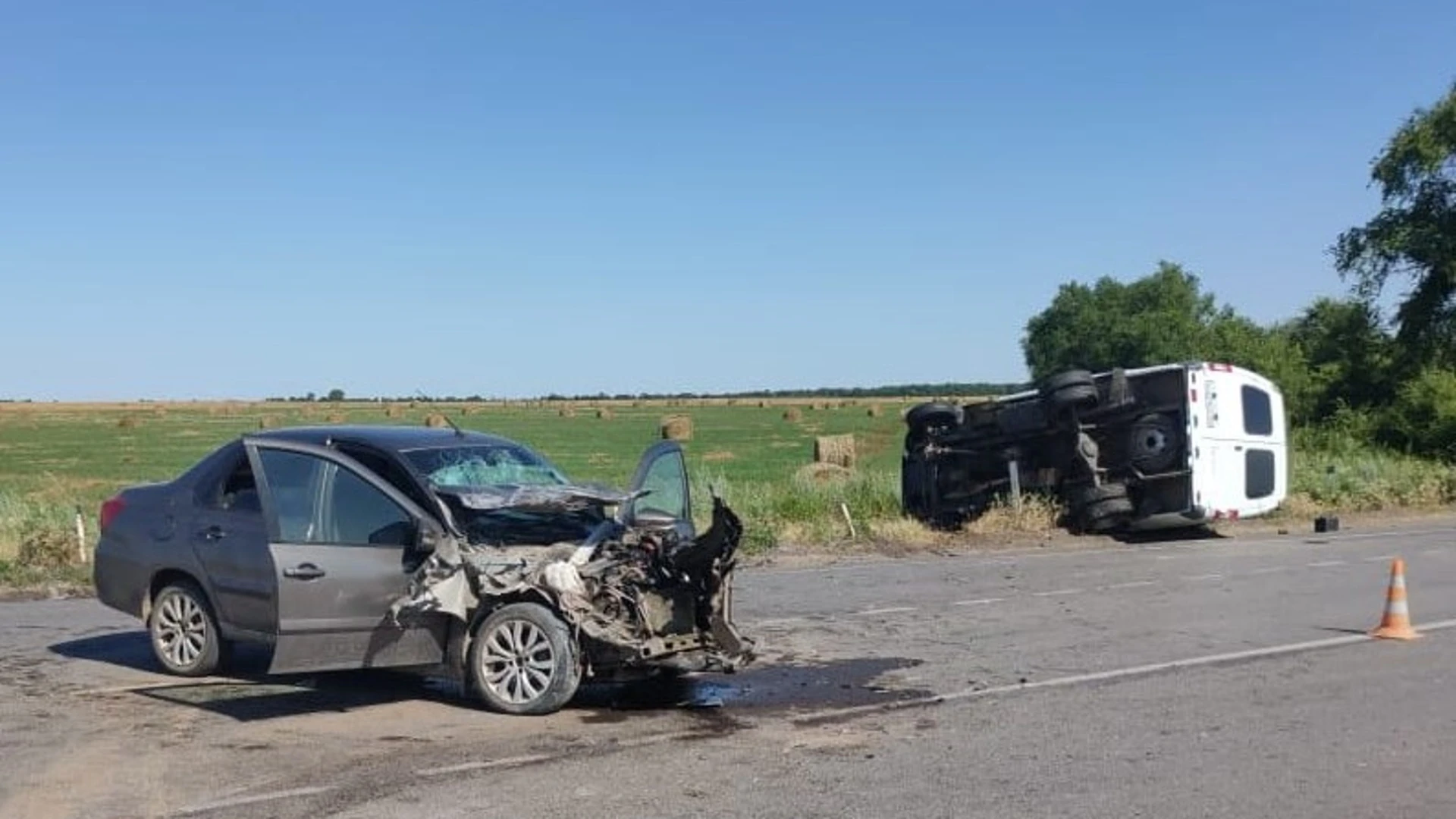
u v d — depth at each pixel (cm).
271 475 842
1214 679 886
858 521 2039
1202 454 1928
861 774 647
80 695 839
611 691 859
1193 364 1953
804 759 677
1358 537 2073
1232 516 1961
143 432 7881
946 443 2123
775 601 1324
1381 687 855
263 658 964
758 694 850
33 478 4134
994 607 1270
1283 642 1038
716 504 809
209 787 624
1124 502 1952
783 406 13962
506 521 852
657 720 770
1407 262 3841
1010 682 884
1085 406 2003
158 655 909
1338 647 1013
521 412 11450
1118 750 691
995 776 641
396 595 785
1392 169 3819
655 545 825
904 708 805
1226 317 6656
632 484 916
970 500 2114
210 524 876
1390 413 3469
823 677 907
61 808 589
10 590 1432
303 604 788
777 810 586
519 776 644
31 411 12938
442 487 818
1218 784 624
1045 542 1966
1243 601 1293
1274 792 611
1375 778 635
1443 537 2061
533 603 788
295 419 9475
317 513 816
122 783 630
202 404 15525
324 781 634
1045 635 1092
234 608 855
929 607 1278
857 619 1193
